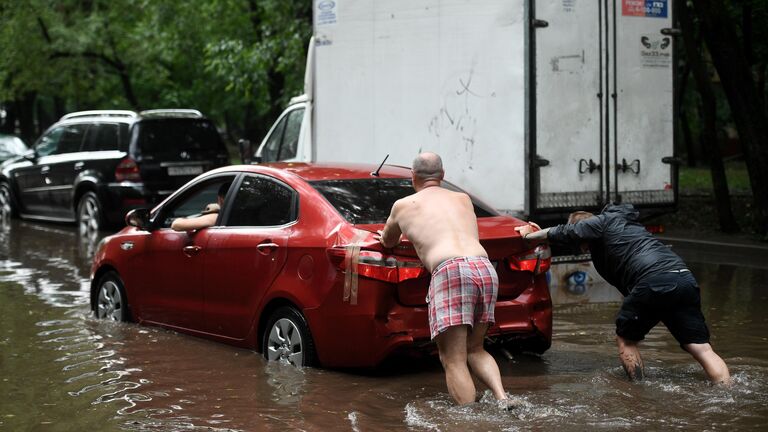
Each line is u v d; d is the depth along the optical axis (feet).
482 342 32.94
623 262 36.04
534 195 55.57
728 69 78.64
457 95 58.29
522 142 55.62
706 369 35.06
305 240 37.70
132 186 89.30
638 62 58.18
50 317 50.39
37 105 290.56
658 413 31.14
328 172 41.55
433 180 34.53
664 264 35.24
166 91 196.75
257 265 39.75
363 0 63.10
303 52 119.14
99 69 173.78
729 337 44.14
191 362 39.52
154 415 31.99
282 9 121.39
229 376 37.04
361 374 37.06
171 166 90.74
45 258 75.25
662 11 58.80
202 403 33.37
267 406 32.83
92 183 91.56
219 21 142.61
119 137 91.25
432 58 59.52
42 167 98.63
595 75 57.00
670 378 36.22
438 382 35.99
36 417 32.07
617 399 32.91
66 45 163.12
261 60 122.83
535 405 31.91
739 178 135.54
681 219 92.43
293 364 38.22
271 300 39.01
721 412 31.27
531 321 37.78
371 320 35.19
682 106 152.56
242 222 41.73
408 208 33.42
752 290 57.57
